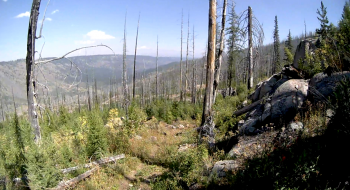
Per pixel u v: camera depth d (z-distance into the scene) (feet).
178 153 20.77
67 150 23.73
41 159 17.31
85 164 22.66
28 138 23.61
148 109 66.03
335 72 18.83
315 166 9.38
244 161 14.69
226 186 13.73
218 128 30.07
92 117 26.27
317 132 13.10
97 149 25.29
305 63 27.12
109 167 23.48
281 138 15.99
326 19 20.18
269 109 22.95
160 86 219.82
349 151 9.42
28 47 17.71
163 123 57.00
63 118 57.21
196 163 18.38
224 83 123.03
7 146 26.23
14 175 18.76
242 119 28.89
